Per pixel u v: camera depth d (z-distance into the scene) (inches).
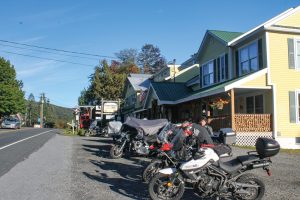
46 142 978.1
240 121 891.4
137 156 671.1
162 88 1374.3
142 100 1749.5
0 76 2817.4
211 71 1217.4
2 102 2674.7
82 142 1022.4
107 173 481.1
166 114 1390.3
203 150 332.2
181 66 1790.1
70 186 393.4
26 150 741.3
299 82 934.4
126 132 649.6
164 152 388.5
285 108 918.4
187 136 382.0
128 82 2244.1
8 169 492.7
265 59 922.7
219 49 1157.7
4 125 2144.4
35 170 487.8
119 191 375.9
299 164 568.7
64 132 1796.3
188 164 326.6
